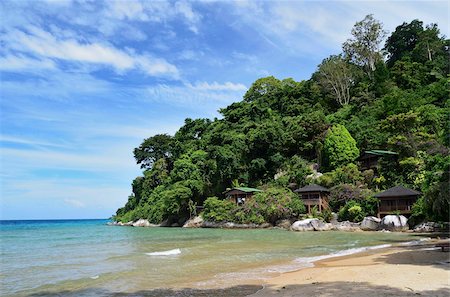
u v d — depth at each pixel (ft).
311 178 205.98
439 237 108.88
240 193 215.92
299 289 42.63
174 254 82.02
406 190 152.97
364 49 307.37
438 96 219.82
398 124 183.93
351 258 70.18
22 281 53.52
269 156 245.04
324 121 242.17
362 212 161.99
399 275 46.52
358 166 201.67
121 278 54.60
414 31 307.37
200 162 256.32
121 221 342.85
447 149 129.49
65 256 82.48
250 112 302.86
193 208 235.20
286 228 180.24
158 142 345.10
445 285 40.09
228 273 57.62
